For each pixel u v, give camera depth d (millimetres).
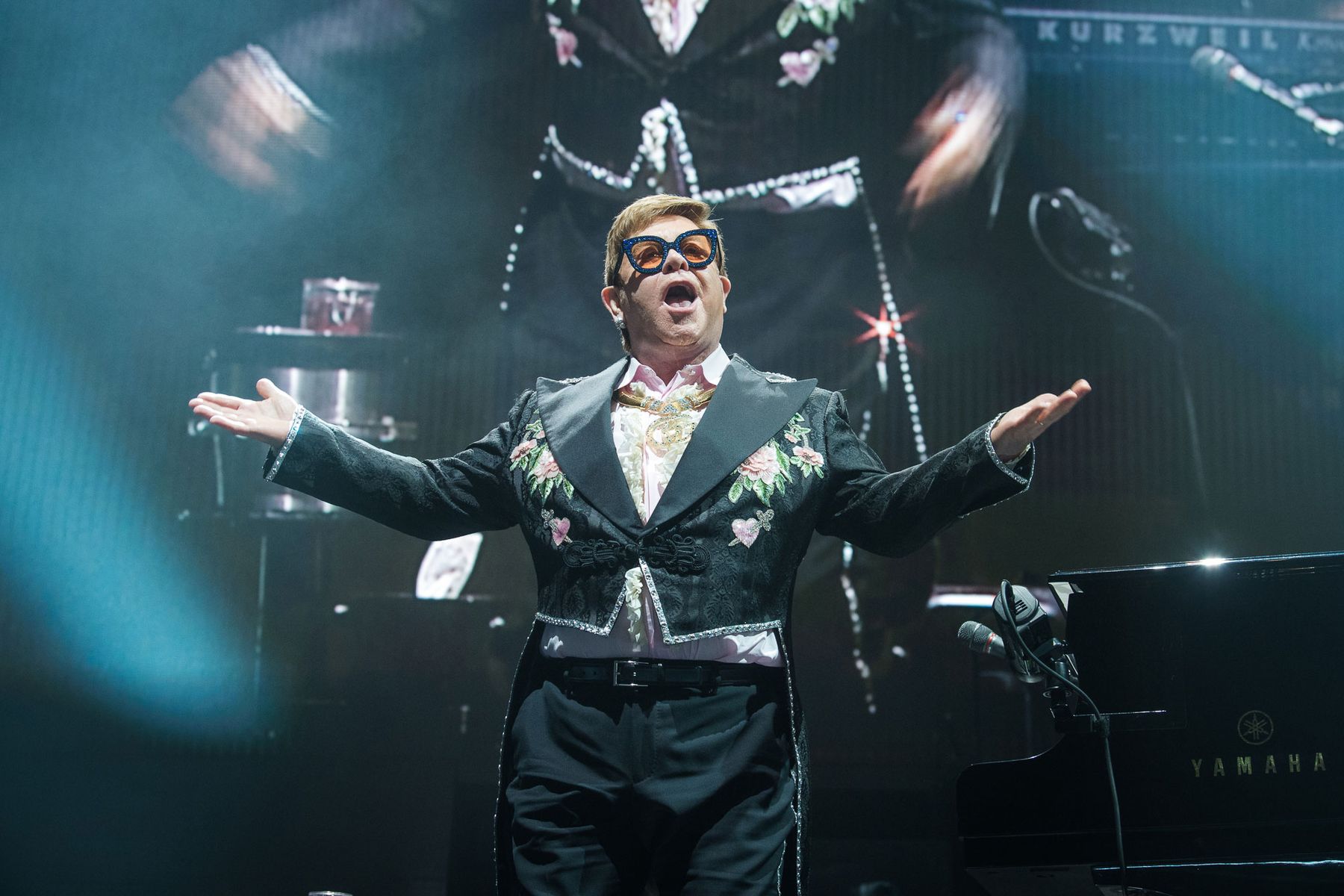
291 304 6586
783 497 1697
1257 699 1768
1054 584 1994
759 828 1578
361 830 4555
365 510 1832
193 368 6422
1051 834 1834
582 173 6637
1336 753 1712
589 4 6723
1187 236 6902
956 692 5812
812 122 6707
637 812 1594
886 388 6582
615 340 6527
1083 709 1856
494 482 1881
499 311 6574
